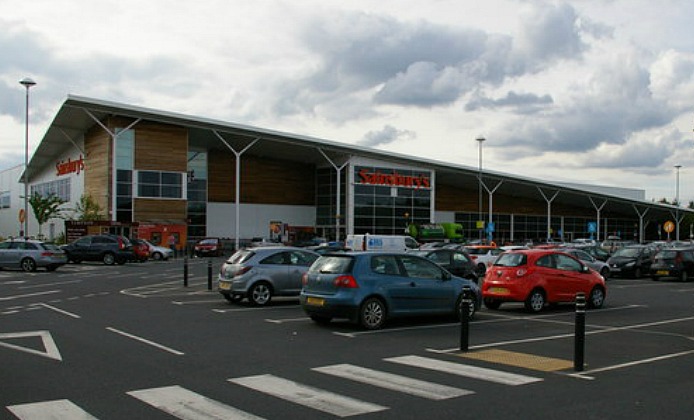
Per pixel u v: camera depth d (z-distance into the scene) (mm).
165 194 50000
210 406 6488
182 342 10531
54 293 19031
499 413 6277
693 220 84812
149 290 20312
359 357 9297
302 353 9609
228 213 62594
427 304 12836
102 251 36344
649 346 10469
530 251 15703
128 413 6219
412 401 6715
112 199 47688
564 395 7035
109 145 47938
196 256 50750
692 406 6594
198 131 52938
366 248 32844
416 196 64000
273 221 64875
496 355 9508
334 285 12094
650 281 27609
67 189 57875
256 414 6195
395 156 60594
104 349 9797
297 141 55125
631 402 6754
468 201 74875
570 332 12039
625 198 77312
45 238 55844
